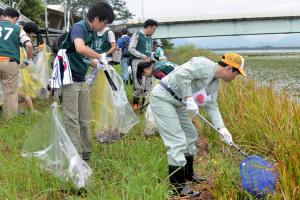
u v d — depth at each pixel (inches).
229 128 247.1
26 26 327.3
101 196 152.3
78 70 182.4
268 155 209.6
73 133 181.8
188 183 176.9
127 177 171.8
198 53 1147.3
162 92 168.9
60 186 164.2
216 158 212.2
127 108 233.0
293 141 171.2
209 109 176.6
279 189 149.3
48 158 170.4
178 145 166.2
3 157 199.2
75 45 172.4
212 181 180.7
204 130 253.4
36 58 342.6
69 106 180.9
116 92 218.2
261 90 277.3
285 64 1460.4
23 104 316.5
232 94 295.9
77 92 182.2
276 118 215.3
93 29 179.8
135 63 334.3
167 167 183.0
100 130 215.8
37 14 836.6
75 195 162.4
